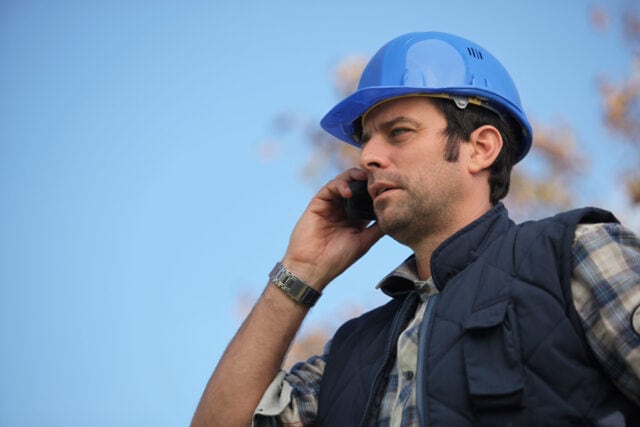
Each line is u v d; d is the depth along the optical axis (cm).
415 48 294
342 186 313
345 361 288
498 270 258
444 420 243
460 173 284
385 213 284
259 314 306
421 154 283
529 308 247
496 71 297
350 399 274
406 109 287
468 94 288
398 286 291
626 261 245
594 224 256
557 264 251
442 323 257
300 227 315
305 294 307
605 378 242
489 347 246
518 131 299
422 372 252
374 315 298
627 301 239
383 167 286
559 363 240
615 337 238
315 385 306
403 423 251
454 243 270
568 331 242
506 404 238
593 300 244
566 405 237
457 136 286
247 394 296
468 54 295
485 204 288
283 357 304
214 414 296
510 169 296
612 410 240
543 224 262
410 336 265
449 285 266
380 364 274
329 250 312
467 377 244
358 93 291
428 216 282
